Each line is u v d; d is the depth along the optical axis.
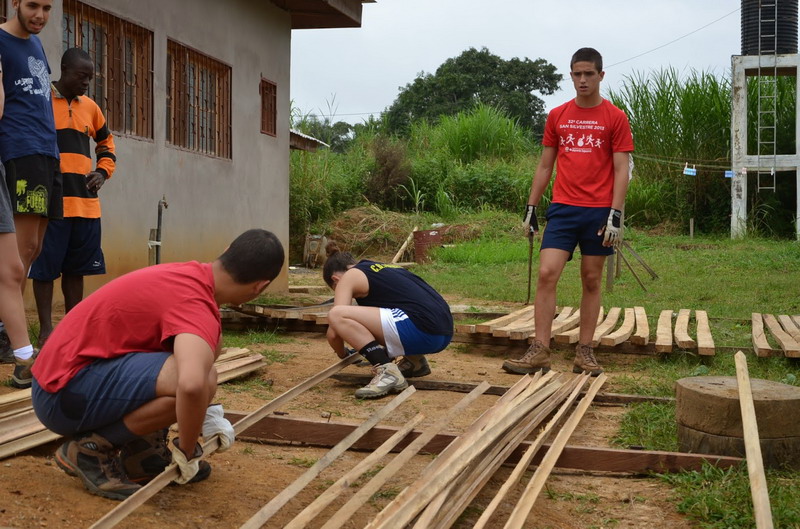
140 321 2.75
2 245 4.04
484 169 24.16
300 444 3.99
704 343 6.35
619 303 9.80
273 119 11.29
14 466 3.10
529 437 4.05
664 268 14.12
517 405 4.11
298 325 7.49
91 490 2.89
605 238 5.62
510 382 5.55
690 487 3.40
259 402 4.71
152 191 8.41
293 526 2.58
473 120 26.75
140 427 2.79
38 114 4.57
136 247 8.16
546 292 5.81
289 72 11.68
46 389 2.79
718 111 21.62
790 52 21.34
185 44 9.00
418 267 15.77
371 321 5.09
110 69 7.81
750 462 3.08
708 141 21.69
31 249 4.65
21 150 4.47
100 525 2.35
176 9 8.80
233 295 2.81
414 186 22.95
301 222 19.25
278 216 11.40
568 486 3.53
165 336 2.66
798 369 6.05
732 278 12.51
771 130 21.47
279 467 3.56
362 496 2.84
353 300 5.36
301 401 4.84
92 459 2.89
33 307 7.14
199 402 2.59
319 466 3.05
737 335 7.53
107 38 7.78
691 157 21.72
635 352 6.72
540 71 50.03
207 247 9.53
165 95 8.64
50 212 4.83
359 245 19.39
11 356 4.82
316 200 19.69
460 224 20.47
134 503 2.48
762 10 21.23
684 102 21.94
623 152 5.64
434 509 2.66
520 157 25.98
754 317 7.86
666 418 4.45
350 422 4.33
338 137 33.28
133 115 8.23
